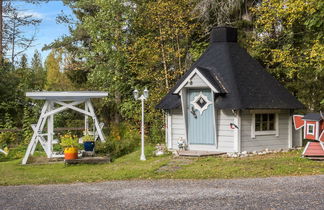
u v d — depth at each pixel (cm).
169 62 2361
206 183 1070
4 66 2755
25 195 973
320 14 1733
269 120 1675
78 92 1708
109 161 1595
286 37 2119
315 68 2042
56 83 2864
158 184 1077
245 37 2209
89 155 1708
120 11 2394
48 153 1706
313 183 1023
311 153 1409
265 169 1228
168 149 1730
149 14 2302
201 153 1560
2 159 1833
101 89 2519
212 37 1781
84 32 2659
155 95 2236
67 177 1229
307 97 2162
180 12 2217
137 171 1274
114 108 2653
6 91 2584
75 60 2762
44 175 1330
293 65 1945
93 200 904
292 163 1331
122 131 2395
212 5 2220
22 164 1603
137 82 2469
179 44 2369
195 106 1636
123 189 1020
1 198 946
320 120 1425
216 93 1559
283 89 1733
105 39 2403
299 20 2016
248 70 1681
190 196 918
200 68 1602
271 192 937
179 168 1312
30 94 1652
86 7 2688
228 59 1670
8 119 2472
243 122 1575
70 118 2625
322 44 1841
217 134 1602
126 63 2403
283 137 1708
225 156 1551
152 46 2284
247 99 1554
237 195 915
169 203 860
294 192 931
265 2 1980
